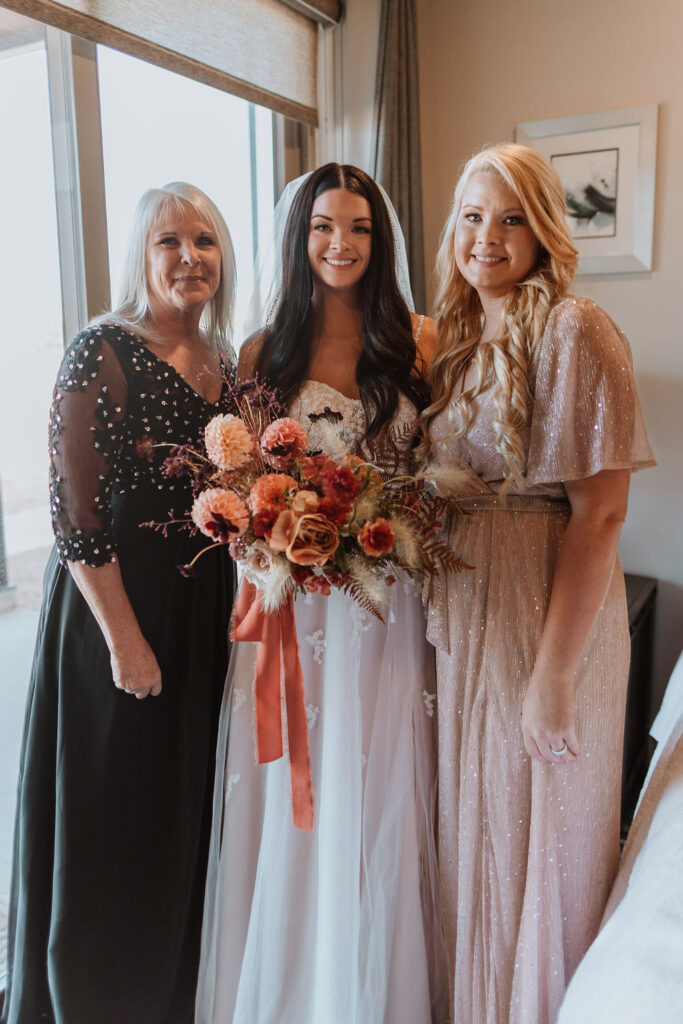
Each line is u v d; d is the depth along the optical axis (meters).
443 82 2.85
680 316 2.57
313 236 1.54
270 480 1.31
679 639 2.70
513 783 1.44
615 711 1.50
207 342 1.68
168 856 1.63
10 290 1.78
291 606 1.44
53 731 1.56
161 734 1.59
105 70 1.90
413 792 1.60
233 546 1.34
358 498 1.33
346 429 1.55
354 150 2.69
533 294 1.39
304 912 1.60
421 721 1.62
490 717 1.45
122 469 1.52
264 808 1.59
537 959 1.45
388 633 1.56
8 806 1.97
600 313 1.36
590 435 1.32
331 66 2.62
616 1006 0.96
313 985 1.59
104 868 1.56
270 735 1.45
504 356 1.38
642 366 2.64
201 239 1.55
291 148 2.61
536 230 1.36
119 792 1.56
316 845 1.58
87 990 1.57
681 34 2.46
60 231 1.87
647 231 2.55
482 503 1.47
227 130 2.33
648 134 2.51
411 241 2.65
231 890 1.61
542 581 1.42
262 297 1.69
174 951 1.66
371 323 1.60
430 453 1.54
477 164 1.41
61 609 1.55
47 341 1.89
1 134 1.72
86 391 1.44
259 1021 1.60
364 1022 1.57
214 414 1.60
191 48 2.04
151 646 1.56
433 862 1.64
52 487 1.46
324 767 1.55
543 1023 1.48
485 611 1.46
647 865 1.26
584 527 1.36
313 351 1.63
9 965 1.75
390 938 1.61
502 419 1.37
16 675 1.96
